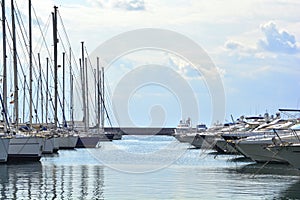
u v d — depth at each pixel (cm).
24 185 4838
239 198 4125
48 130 9500
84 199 4034
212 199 4072
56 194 4275
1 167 6662
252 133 8144
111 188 4634
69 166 6850
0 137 6712
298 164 5475
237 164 7281
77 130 11800
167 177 5553
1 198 4072
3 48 7169
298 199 4100
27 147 7225
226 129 9550
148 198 4088
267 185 4894
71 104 11838
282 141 5900
